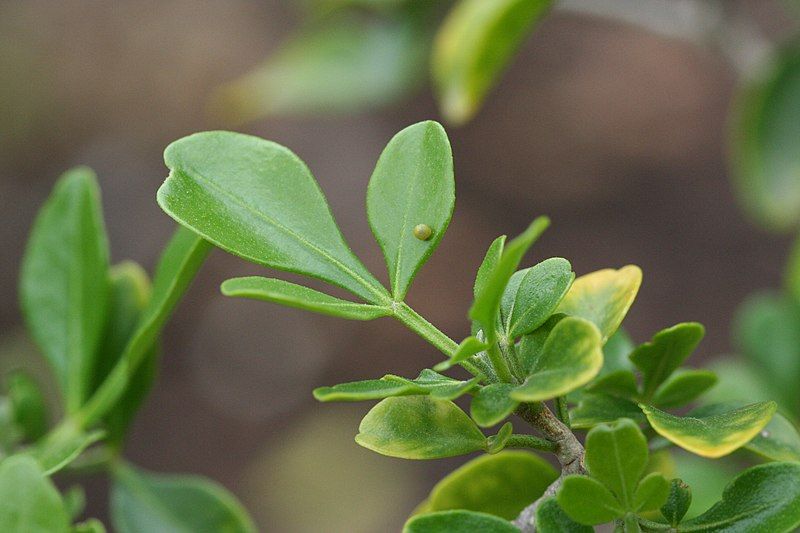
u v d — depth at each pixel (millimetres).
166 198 206
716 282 910
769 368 271
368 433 206
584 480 198
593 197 995
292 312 976
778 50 348
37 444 236
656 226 961
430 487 829
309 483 844
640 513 201
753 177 350
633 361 218
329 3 441
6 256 993
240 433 901
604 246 951
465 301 937
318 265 208
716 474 257
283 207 209
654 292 911
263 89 432
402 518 813
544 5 319
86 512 793
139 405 240
